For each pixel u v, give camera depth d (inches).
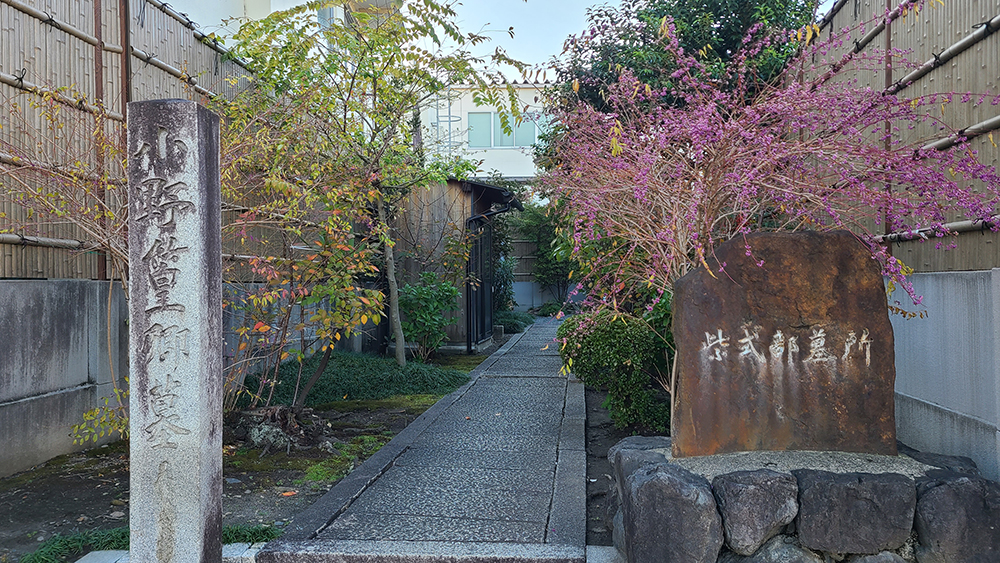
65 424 207.6
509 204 478.6
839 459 124.6
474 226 471.5
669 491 112.8
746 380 131.2
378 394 316.2
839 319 131.6
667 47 177.0
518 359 436.8
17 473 189.2
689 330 131.9
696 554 111.2
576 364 227.9
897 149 136.6
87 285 216.7
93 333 219.0
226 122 277.3
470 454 207.9
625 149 140.9
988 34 138.3
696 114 140.0
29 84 194.9
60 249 209.0
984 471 128.6
